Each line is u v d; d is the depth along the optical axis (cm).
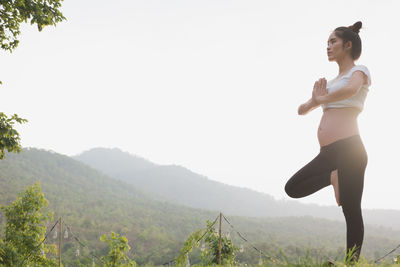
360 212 238
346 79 250
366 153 246
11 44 855
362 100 252
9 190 14150
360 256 226
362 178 242
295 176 263
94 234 10756
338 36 263
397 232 16988
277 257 190
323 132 256
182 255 689
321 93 256
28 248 857
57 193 17150
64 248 6044
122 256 605
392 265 223
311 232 14900
